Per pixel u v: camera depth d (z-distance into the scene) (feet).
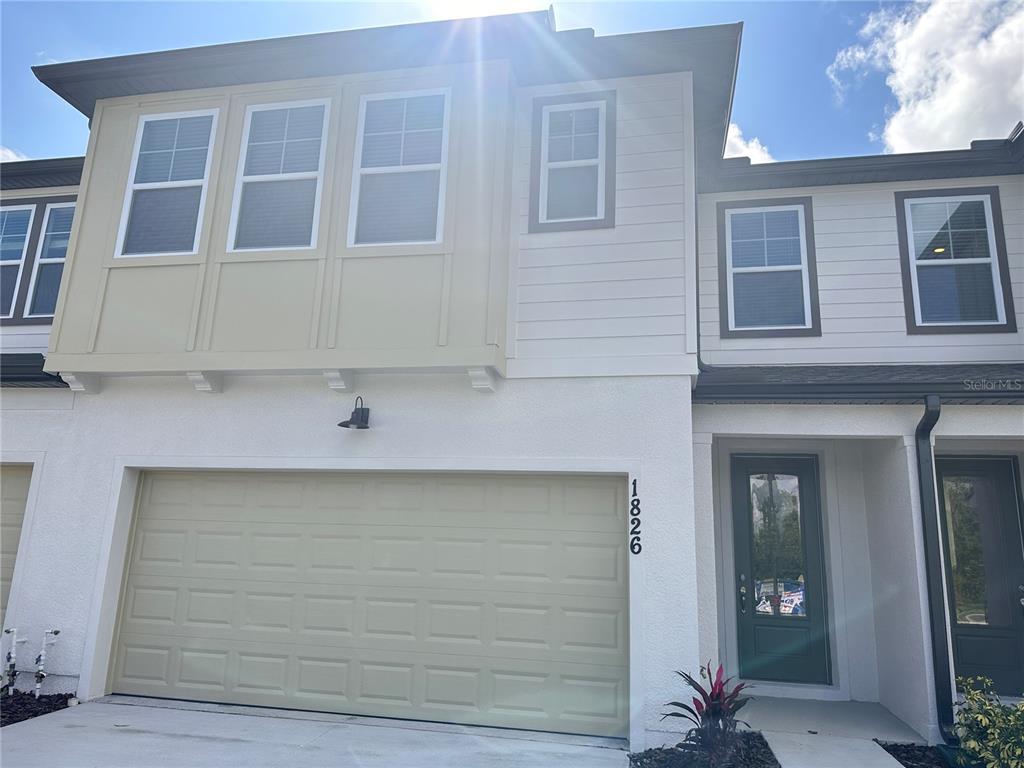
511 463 18.28
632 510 17.37
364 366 18.45
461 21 19.17
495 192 19.04
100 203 21.61
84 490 20.61
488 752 15.38
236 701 18.88
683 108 19.70
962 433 18.42
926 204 23.00
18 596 20.13
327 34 19.76
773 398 18.58
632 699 16.16
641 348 18.29
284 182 20.59
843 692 21.24
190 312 19.93
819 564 22.75
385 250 19.17
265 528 19.90
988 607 21.38
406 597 18.63
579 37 19.06
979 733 14.94
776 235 23.66
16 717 17.33
